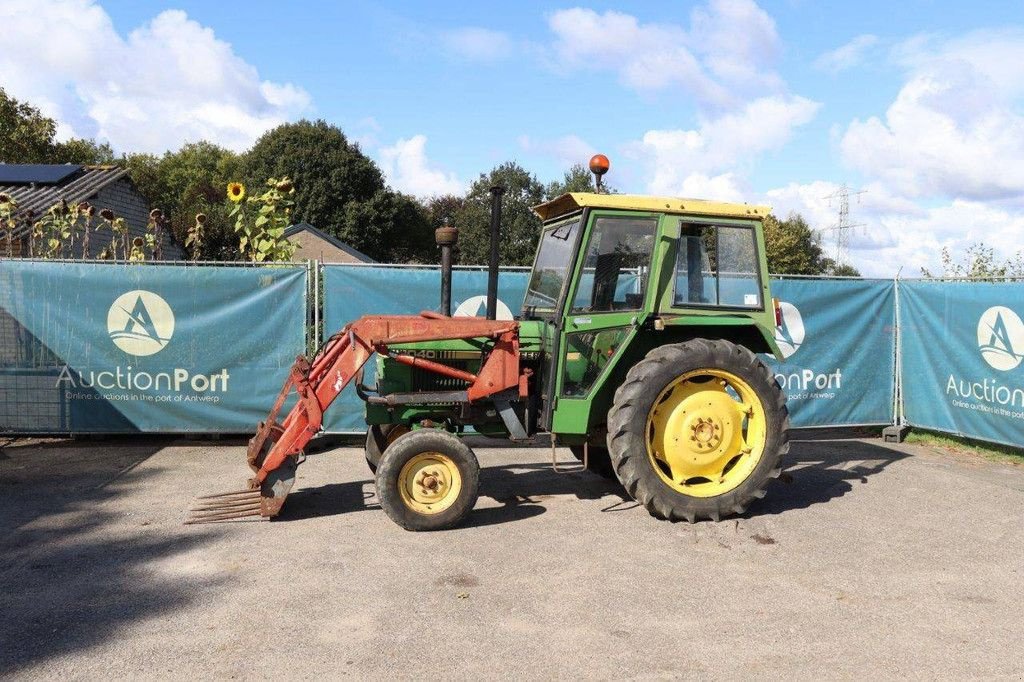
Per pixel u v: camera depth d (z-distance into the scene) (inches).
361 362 204.2
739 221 218.8
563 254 218.5
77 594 156.3
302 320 295.6
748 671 126.6
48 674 124.1
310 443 291.7
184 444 297.6
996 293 288.0
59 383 289.7
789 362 319.6
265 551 181.8
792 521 209.3
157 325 290.5
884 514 216.1
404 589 159.8
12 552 180.4
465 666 127.6
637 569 172.1
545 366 216.5
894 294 331.0
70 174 812.0
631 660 130.0
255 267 293.3
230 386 294.4
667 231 212.5
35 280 286.5
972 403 298.5
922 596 158.1
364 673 125.1
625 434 202.4
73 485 239.5
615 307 213.5
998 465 279.4
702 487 209.0
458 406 220.1
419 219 2023.9
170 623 143.1
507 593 158.1
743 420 215.8
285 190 338.0
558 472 265.0
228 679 123.0
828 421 326.6
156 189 2090.3
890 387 332.8
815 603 154.3
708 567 173.8
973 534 198.7
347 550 183.0
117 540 189.2
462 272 306.8
